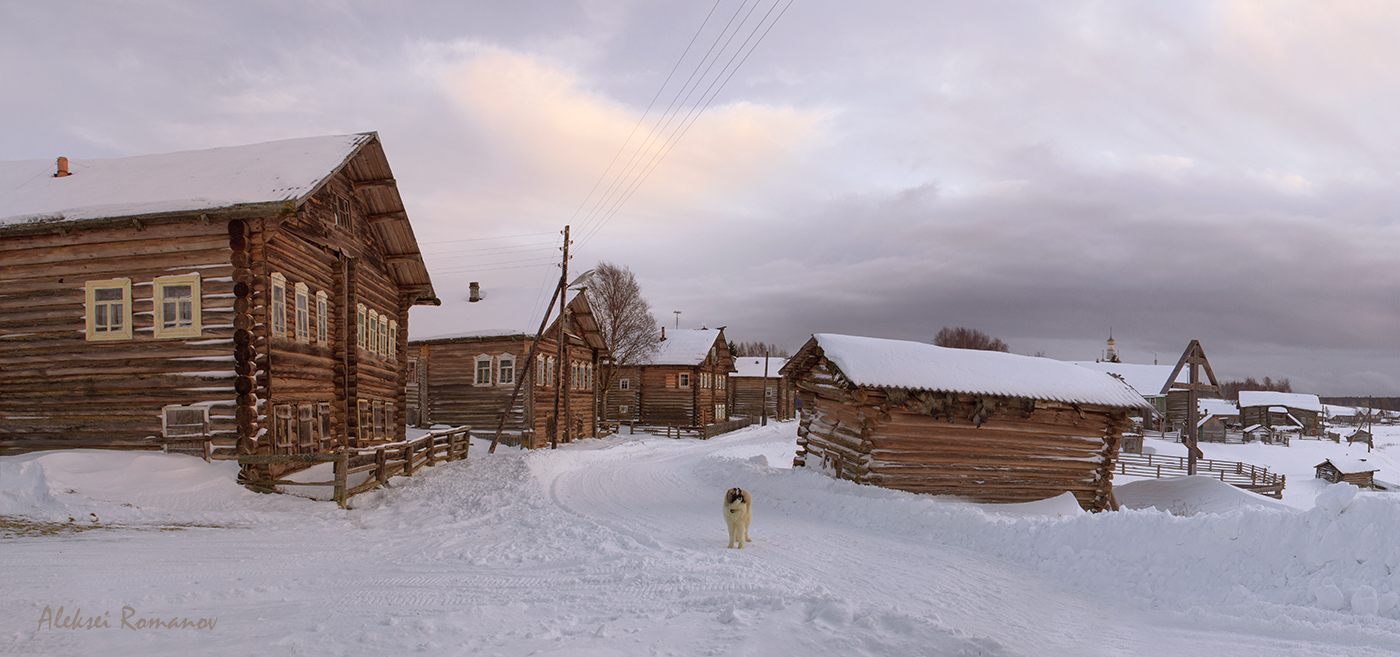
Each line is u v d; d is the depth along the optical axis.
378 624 6.14
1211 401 78.50
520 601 7.16
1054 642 6.21
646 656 5.28
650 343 53.47
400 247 22.80
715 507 15.65
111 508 11.63
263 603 7.02
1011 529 11.06
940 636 5.51
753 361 75.94
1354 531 7.21
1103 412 18.28
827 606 6.32
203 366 14.66
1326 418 103.81
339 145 17.42
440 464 21.05
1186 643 6.18
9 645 5.53
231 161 16.92
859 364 16.81
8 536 9.78
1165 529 9.03
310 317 17.55
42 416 15.06
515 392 27.55
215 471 13.98
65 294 15.17
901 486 16.73
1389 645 5.75
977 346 86.31
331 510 13.52
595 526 12.36
